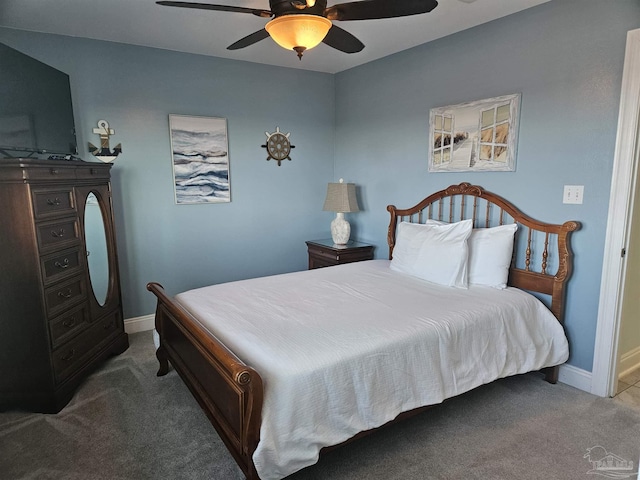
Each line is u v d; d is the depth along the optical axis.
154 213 3.65
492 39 2.88
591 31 2.37
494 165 2.94
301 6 1.78
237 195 4.07
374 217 4.17
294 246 4.52
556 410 2.37
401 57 3.63
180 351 2.39
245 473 1.63
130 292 3.62
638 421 2.26
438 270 2.87
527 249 2.77
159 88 3.54
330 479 1.83
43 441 2.13
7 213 2.23
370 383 1.82
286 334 1.98
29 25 2.89
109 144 3.38
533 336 2.50
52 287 2.39
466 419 2.29
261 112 4.10
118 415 2.35
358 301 2.49
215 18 2.79
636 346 2.92
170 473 1.89
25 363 2.35
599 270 2.46
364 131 4.17
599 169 2.41
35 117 2.57
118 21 2.83
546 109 2.62
